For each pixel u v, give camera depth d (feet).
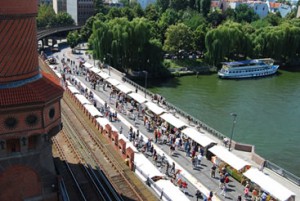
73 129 154.10
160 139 146.82
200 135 138.10
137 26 303.27
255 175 108.88
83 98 184.55
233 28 356.18
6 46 70.18
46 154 82.02
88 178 112.98
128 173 117.50
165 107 188.85
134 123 166.09
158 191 104.88
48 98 74.38
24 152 76.69
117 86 207.00
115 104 191.83
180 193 100.58
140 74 309.01
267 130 202.59
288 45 386.32
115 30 302.25
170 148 135.23
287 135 196.65
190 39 367.66
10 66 71.51
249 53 376.07
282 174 121.39
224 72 320.50
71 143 138.10
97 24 302.45
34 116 73.92
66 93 206.49
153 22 402.52
